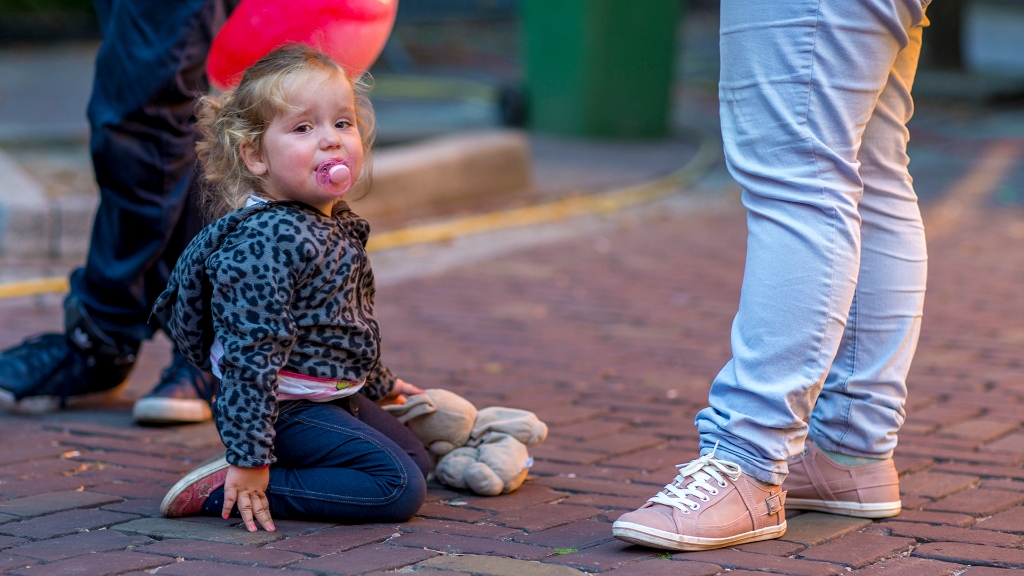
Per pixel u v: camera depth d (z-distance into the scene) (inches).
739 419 148.5
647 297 368.8
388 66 1251.8
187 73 206.5
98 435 214.8
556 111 810.8
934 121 948.6
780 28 142.9
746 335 148.1
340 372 161.9
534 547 150.4
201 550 146.9
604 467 197.2
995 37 1686.8
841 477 165.0
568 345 304.8
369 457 161.0
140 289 219.8
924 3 146.3
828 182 143.7
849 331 161.6
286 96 152.6
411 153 547.2
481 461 179.8
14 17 1278.3
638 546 150.4
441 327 325.7
